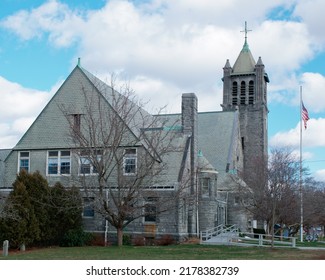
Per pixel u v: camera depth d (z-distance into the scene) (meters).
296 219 54.69
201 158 50.22
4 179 44.62
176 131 45.62
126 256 27.55
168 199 37.06
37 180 37.00
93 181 40.56
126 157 40.56
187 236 43.53
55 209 37.91
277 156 82.69
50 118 44.72
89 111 37.06
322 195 61.34
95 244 39.00
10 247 33.72
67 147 43.22
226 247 36.78
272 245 36.03
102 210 36.09
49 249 34.47
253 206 54.56
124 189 36.25
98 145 37.12
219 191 58.66
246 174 59.00
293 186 53.19
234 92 86.19
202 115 69.19
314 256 28.70
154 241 40.19
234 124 67.25
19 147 44.66
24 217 34.34
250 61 86.75
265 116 85.19
